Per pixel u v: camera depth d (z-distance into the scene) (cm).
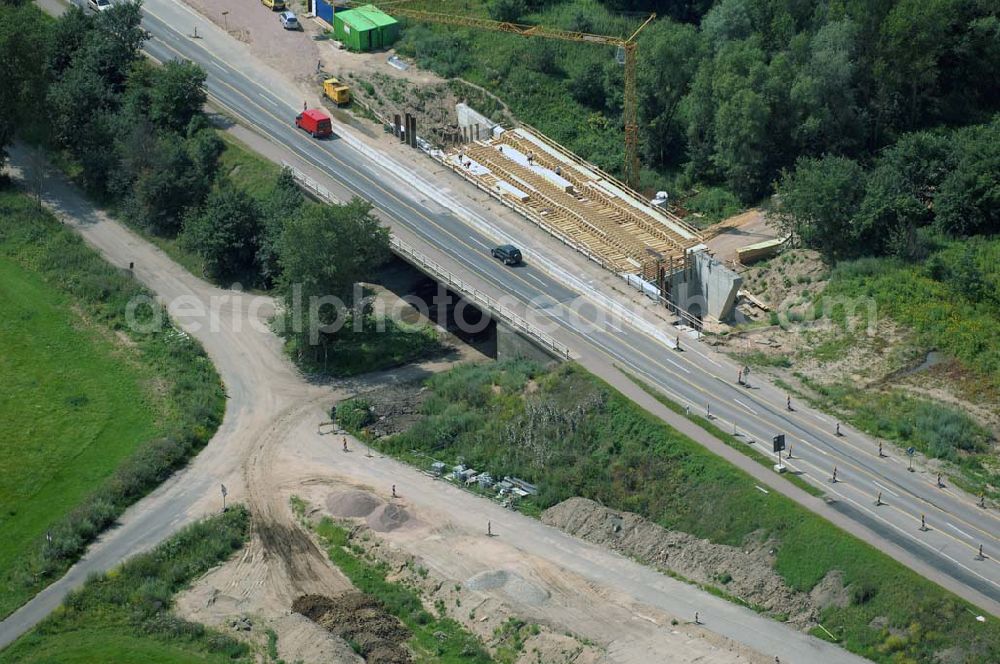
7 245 16300
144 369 14400
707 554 11325
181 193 16875
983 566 10669
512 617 10625
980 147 15350
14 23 16862
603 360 13825
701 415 12850
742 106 16912
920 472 11994
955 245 15112
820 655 10119
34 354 14588
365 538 11856
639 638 10294
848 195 15225
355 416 13688
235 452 13225
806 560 10894
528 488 12556
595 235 16175
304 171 17275
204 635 10744
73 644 10681
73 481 12731
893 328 14012
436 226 16312
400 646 10538
